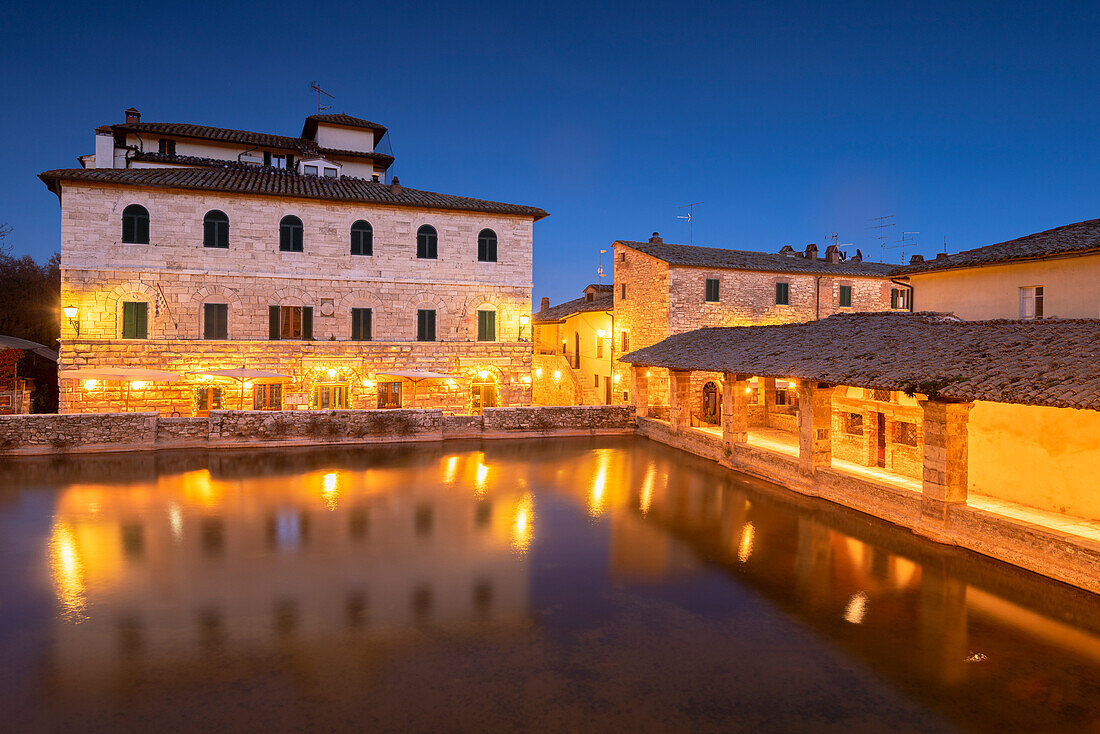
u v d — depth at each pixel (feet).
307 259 90.33
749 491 60.03
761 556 41.75
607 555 41.81
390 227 94.27
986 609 33.37
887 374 46.91
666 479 64.95
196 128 114.01
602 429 93.91
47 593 34.22
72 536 43.83
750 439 85.10
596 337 123.65
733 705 24.40
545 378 139.74
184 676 25.88
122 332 82.38
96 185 80.84
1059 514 45.73
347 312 92.38
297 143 118.93
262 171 105.50
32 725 22.39
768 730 22.84
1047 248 53.52
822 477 57.26
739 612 33.06
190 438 75.56
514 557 41.27
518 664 27.30
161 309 83.71
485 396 101.24
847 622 31.94
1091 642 29.76
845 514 51.88
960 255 65.36
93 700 24.04
